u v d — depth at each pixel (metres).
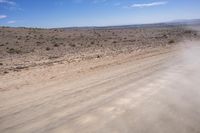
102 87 8.48
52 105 6.54
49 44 35.66
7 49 28.77
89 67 13.71
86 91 8.00
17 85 9.60
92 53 23.28
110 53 21.84
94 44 35.94
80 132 4.69
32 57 22.02
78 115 5.63
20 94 8.04
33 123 5.25
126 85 8.61
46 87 8.99
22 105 6.68
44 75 11.79
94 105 6.37
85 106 6.32
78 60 17.64
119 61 15.74
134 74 10.76
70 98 7.19
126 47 28.83
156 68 12.02
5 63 18.05
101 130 4.75
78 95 7.51
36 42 37.50
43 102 6.88
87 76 10.94
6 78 11.34
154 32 69.81
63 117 5.54
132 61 15.47
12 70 13.88
